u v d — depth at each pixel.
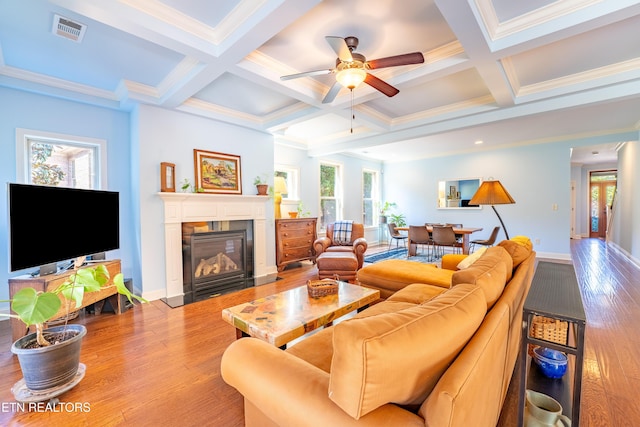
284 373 0.96
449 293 1.11
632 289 3.73
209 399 1.70
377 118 4.29
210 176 4.02
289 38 2.36
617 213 7.07
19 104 2.92
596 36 2.35
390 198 8.57
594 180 9.84
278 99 3.70
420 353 0.77
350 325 0.77
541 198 6.15
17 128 2.90
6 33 2.25
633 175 5.56
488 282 1.32
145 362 2.09
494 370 1.03
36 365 1.62
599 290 3.69
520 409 1.27
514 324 1.53
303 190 6.25
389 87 2.51
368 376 0.71
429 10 2.03
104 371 1.97
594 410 1.53
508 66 2.83
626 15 1.88
